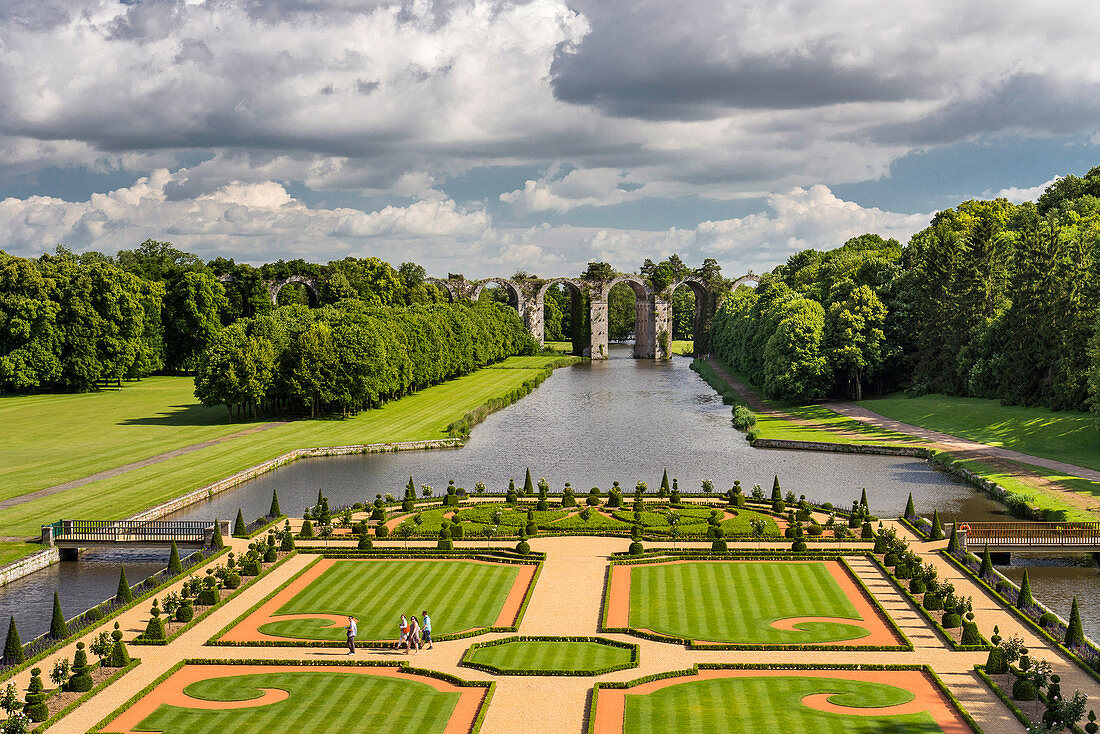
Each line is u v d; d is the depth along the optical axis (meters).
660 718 57.75
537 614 76.81
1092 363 142.62
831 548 95.88
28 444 157.62
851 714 58.25
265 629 73.50
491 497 122.62
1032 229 195.50
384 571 90.00
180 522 100.31
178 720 57.91
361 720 57.69
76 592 86.62
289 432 171.12
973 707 58.78
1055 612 79.38
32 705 57.88
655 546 98.00
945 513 112.94
